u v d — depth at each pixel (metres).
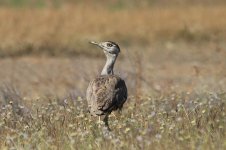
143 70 25.22
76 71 25.59
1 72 26.25
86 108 13.59
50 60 29.23
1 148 10.97
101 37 34.38
